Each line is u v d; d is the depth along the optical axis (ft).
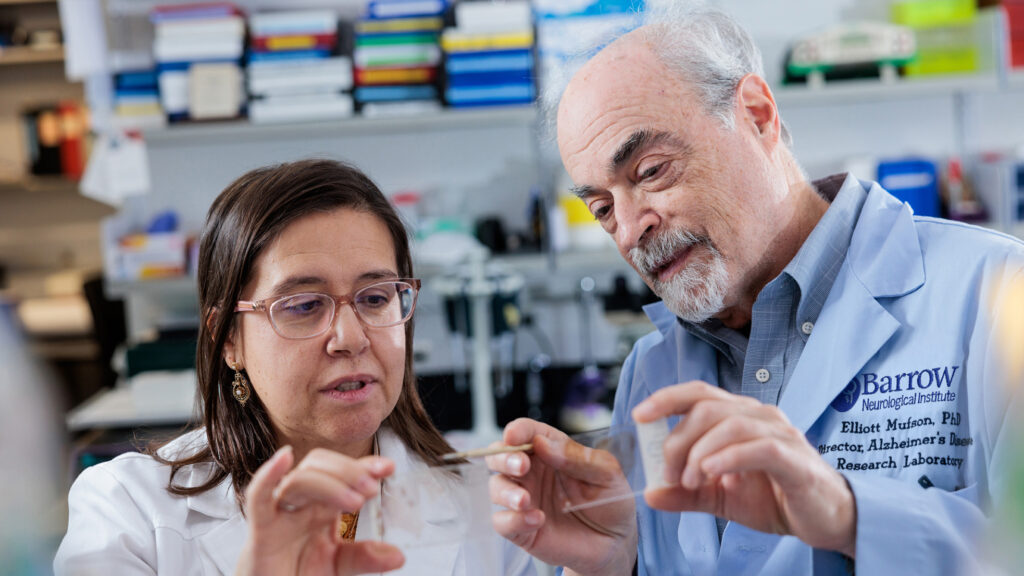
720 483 3.20
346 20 12.64
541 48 11.29
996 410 3.65
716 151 4.09
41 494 2.33
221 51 11.51
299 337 3.84
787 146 4.55
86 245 18.35
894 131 12.85
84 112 17.33
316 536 3.15
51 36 17.11
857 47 11.60
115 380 13.66
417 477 3.44
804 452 3.02
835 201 4.38
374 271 3.91
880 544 3.13
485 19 11.34
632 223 4.16
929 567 3.13
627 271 12.52
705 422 3.05
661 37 4.16
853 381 4.11
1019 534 2.35
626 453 3.52
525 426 3.58
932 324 4.04
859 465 4.02
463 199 12.87
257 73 11.44
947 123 12.83
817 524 3.12
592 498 3.56
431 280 11.38
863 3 12.56
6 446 2.36
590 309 12.76
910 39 11.60
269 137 12.80
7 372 2.49
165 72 11.53
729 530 4.01
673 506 3.23
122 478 4.38
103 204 18.21
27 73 17.80
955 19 11.75
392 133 12.80
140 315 12.96
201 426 4.66
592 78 4.17
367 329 3.89
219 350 4.10
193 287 12.00
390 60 11.44
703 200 4.09
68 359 17.01
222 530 4.18
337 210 3.95
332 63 11.42
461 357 12.48
